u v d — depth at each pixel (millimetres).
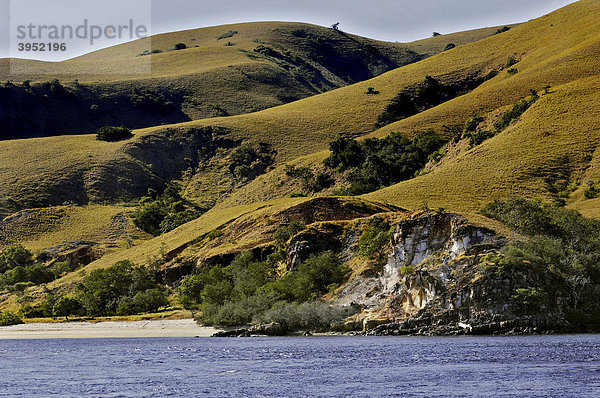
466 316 126500
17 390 74625
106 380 80875
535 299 123500
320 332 144250
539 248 134750
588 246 146625
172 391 73062
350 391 71562
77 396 70750
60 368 92750
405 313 135375
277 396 69750
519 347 103250
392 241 150625
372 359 95000
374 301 144250
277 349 112312
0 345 138500
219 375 83562
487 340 115188
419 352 101062
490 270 127062
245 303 160375
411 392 70312
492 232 139125
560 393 68438
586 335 120312
